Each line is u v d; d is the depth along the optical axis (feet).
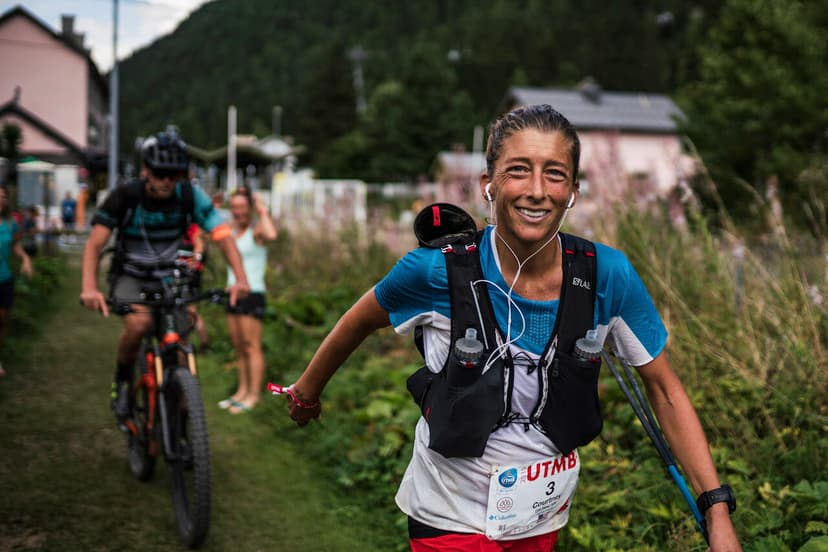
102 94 202.80
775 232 16.85
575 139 5.74
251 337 19.25
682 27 355.36
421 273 5.94
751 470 12.21
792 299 15.11
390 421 16.34
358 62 304.09
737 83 57.82
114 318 30.45
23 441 15.93
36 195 89.15
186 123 554.05
